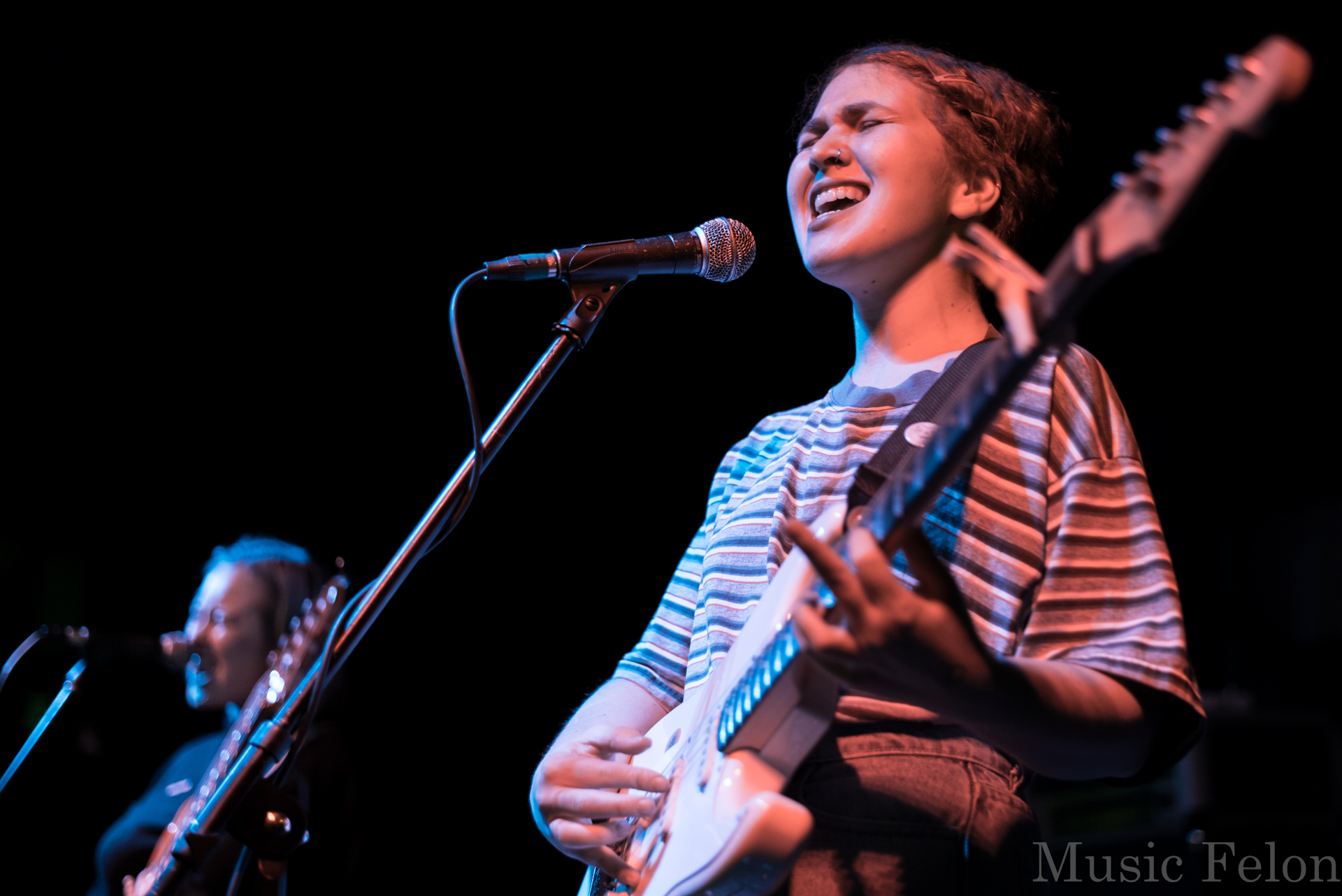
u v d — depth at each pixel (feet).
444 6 12.01
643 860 3.73
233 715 9.09
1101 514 3.74
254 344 15.26
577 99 13.01
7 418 14.85
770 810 3.17
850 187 4.74
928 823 3.55
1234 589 14.49
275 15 11.84
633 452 16.98
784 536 4.18
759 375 16.11
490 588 17.16
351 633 4.44
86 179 13.01
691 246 5.11
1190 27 11.18
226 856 6.84
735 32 12.29
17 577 15.20
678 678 4.80
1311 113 11.43
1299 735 10.76
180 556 15.85
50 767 14.85
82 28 11.57
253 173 13.33
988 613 3.72
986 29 11.68
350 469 16.39
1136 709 3.31
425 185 13.73
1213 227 13.16
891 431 4.22
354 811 8.32
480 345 15.98
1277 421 14.30
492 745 16.81
